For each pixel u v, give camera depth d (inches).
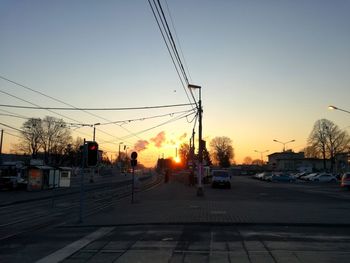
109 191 1769.2
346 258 396.5
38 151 4306.1
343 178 1936.5
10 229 658.2
